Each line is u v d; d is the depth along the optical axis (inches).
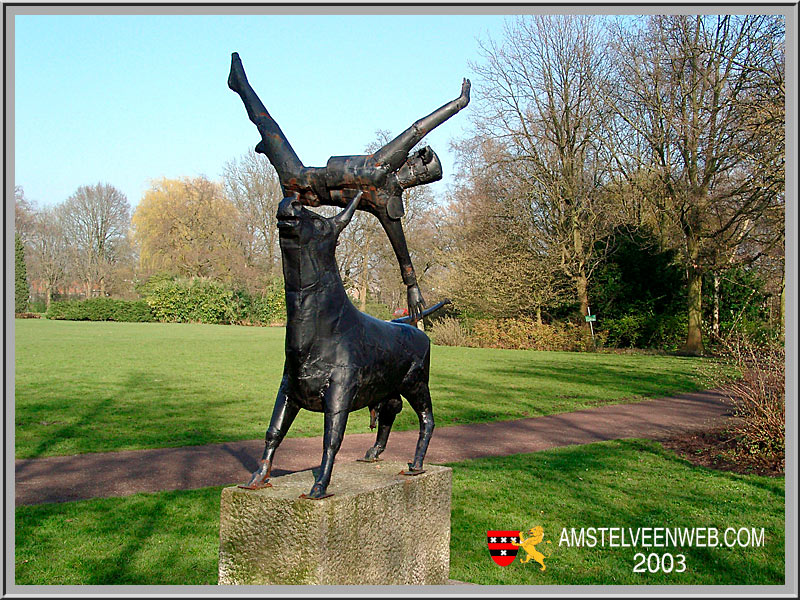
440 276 1460.4
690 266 1089.4
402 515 163.9
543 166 1267.2
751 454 365.1
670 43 996.6
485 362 978.1
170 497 280.5
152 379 710.5
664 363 959.0
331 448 149.2
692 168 982.4
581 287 1244.5
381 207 164.9
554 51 1238.3
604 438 437.4
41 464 340.8
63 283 2426.2
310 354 151.8
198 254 2143.2
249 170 2129.7
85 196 2396.7
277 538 144.6
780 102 664.4
